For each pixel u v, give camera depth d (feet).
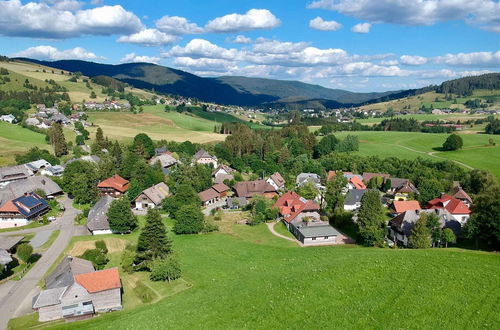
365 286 146.92
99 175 445.37
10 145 598.75
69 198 412.36
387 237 288.92
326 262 189.67
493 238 227.40
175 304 169.07
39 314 181.37
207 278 217.56
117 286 192.03
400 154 624.18
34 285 217.77
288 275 176.96
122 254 257.55
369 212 271.69
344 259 189.78
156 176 438.81
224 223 346.54
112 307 191.62
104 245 273.75
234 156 631.15
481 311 121.60
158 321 145.48
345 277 156.35
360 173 539.70
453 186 415.85
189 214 313.12
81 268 208.33
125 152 554.87
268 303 143.74
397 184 447.83
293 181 506.48
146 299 196.65
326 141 654.94
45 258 255.50
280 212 356.79
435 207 341.00
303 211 323.78
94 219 307.58
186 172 449.06
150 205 389.39
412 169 488.02
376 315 125.29
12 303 198.39
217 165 595.06
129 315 167.73
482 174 431.43
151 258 241.14
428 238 244.83
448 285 141.18
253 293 157.69
